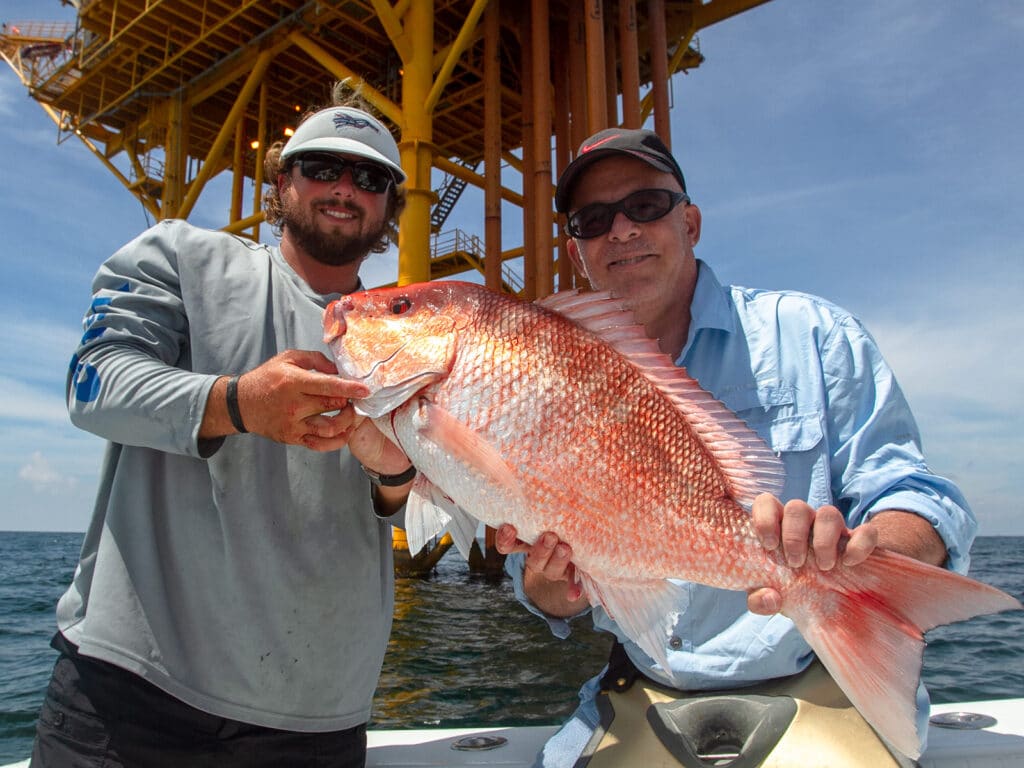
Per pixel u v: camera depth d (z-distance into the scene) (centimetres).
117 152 2345
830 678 215
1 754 478
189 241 243
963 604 158
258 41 1770
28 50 2184
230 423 191
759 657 219
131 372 203
